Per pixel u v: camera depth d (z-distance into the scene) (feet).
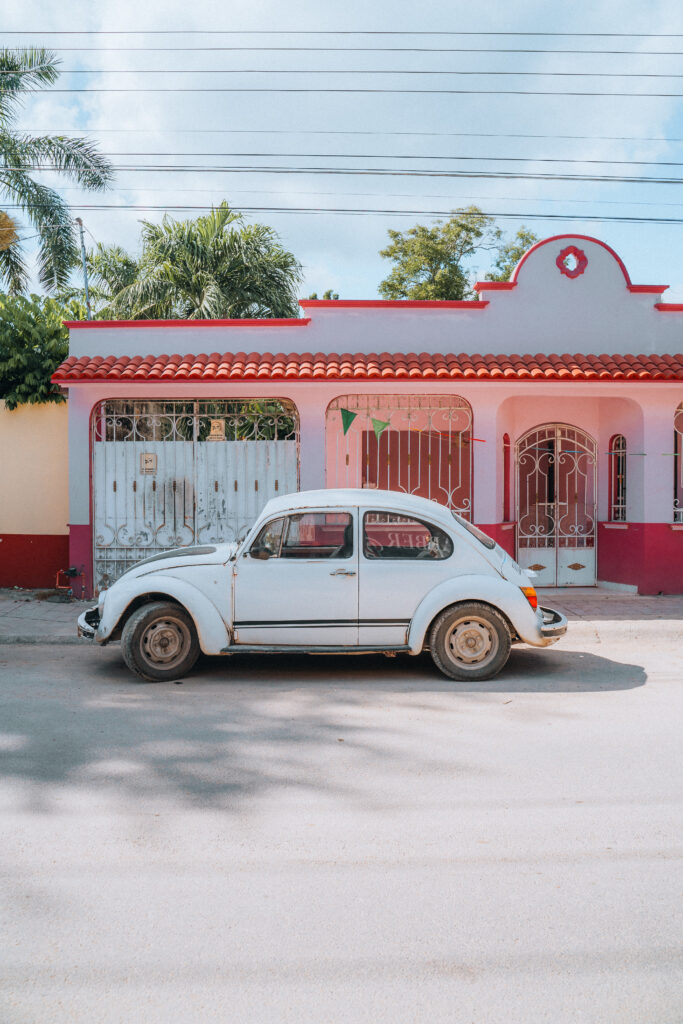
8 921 10.28
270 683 22.71
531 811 13.71
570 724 18.75
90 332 37.37
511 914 10.44
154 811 13.70
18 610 33.83
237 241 61.16
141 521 36.68
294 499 23.73
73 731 18.11
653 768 15.79
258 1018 8.43
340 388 35.96
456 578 22.80
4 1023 8.31
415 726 18.58
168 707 20.16
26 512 40.73
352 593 22.79
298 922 10.25
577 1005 8.64
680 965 9.36
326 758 16.37
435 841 12.58
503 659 22.98
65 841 12.57
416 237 93.30
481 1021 8.39
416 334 37.78
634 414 38.29
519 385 35.76
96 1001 8.70
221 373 34.12
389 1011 8.55
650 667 24.93
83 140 54.60
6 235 50.52
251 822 13.28
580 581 41.50
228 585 22.74
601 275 38.32
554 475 41.29
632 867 11.73
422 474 39.04
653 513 37.78
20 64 52.85
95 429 36.83
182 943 9.78
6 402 40.52
